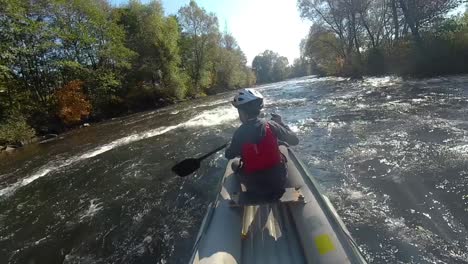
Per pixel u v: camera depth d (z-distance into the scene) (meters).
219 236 2.20
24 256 3.82
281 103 12.55
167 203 4.55
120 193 5.21
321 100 11.87
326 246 1.99
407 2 19.02
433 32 18.53
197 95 31.80
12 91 16.17
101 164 7.23
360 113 8.28
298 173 3.06
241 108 2.59
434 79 13.83
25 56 17.09
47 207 5.21
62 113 16.86
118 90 23.02
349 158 5.07
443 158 4.51
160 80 27.44
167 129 10.44
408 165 4.46
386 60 21.73
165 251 3.43
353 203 3.66
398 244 2.87
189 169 3.49
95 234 4.02
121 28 23.52
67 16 19.50
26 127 14.20
